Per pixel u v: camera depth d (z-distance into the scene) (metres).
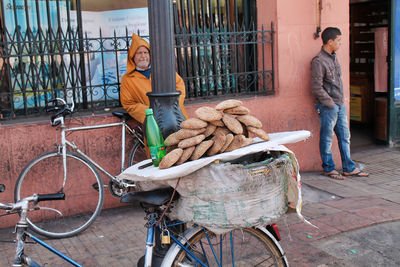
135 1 5.51
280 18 5.86
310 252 3.97
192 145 2.58
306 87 6.13
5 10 4.83
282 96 6.00
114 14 5.45
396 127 7.50
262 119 5.89
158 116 3.25
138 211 5.02
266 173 2.54
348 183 5.86
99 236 4.42
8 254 4.02
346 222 4.54
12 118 4.71
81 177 4.84
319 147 6.23
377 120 7.69
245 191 2.50
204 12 5.71
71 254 4.05
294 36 5.98
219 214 2.53
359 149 7.47
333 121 5.96
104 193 5.02
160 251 3.09
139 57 4.76
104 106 5.16
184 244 2.71
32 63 4.82
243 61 6.04
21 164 4.57
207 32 5.66
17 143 4.54
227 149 2.64
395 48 7.28
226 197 2.50
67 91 5.04
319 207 4.99
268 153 2.79
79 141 4.80
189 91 5.60
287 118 6.06
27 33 4.85
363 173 6.14
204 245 2.82
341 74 6.15
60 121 4.52
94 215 4.55
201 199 2.54
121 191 4.80
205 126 2.62
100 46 4.96
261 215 2.56
